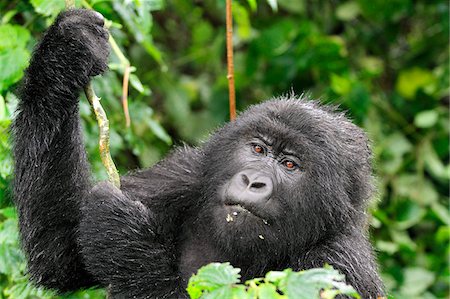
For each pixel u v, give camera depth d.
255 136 9.35
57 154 9.25
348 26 17.97
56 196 9.32
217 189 9.46
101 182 9.23
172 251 9.38
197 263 9.62
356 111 16.06
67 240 9.46
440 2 17.55
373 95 17.31
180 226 9.91
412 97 17.39
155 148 14.54
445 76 17.27
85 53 8.91
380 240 15.30
